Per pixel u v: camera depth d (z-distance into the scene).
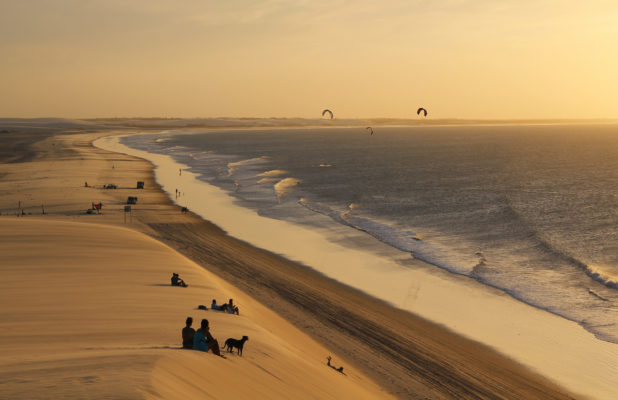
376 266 43.12
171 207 69.25
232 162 152.00
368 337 28.22
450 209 70.19
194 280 31.86
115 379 10.11
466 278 39.88
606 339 28.92
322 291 36.25
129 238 42.44
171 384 10.80
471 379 24.00
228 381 13.36
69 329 19.53
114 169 116.31
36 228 42.44
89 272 30.59
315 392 16.47
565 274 40.41
